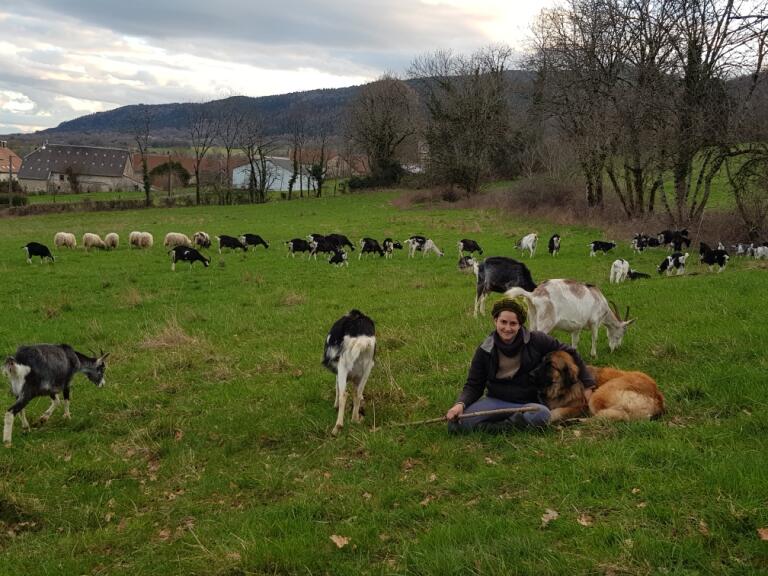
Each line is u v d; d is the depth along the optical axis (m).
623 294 13.81
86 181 93.12
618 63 29.28
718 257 19.48
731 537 4.15
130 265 24.58
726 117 22.91
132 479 6.45
